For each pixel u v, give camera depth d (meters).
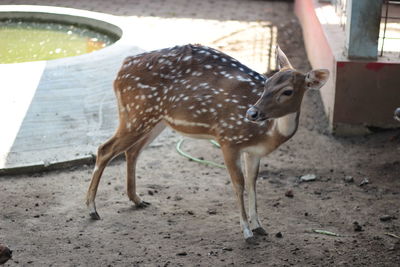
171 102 7.20
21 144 9.27
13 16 15.12
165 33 14.67
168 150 9.64
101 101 10.52
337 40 10.77
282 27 15.77
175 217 7.65
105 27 14.37
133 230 7.32
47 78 10.88
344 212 7.84
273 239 7.15
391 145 9.62
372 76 9.71
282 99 6.34
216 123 6.99
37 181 8.54
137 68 7.35
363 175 8.86
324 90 11.00
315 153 9.56
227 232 7.31
